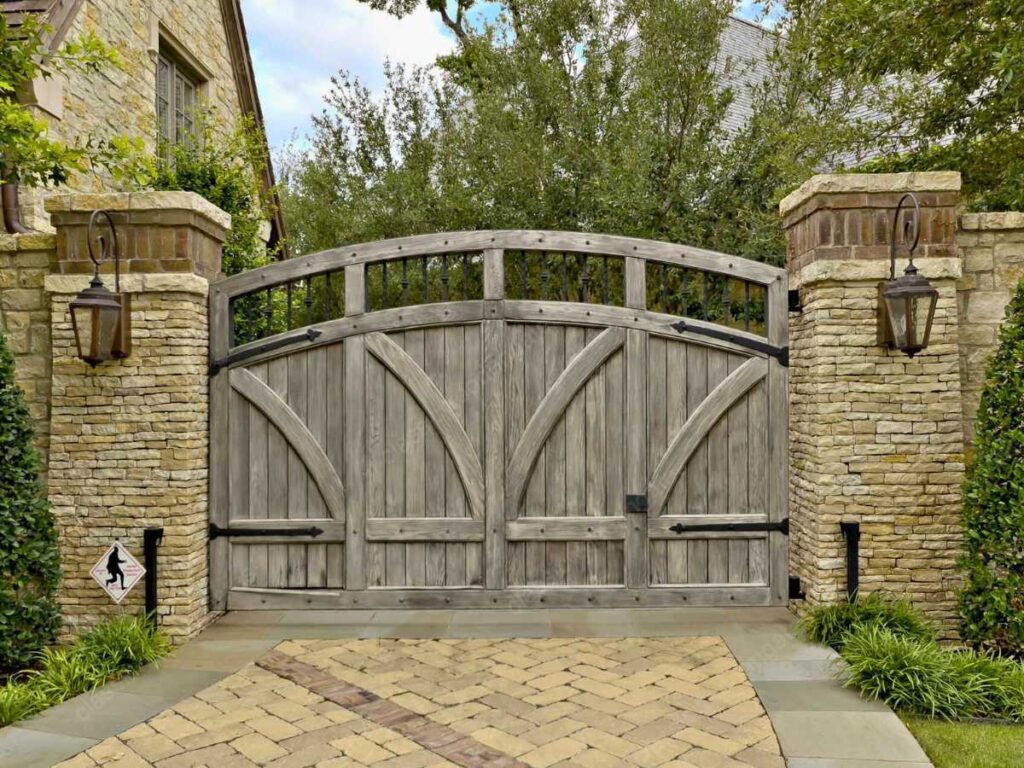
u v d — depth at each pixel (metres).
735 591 5.30
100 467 4.95
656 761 3.28
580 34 10.88
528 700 3.93
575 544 5.36
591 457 5.35
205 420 5.25
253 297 7.42
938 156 7.14
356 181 12.19
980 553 4.49
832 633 4.69
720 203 9.55
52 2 6.60
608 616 5.36
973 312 5.01
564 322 5.32
